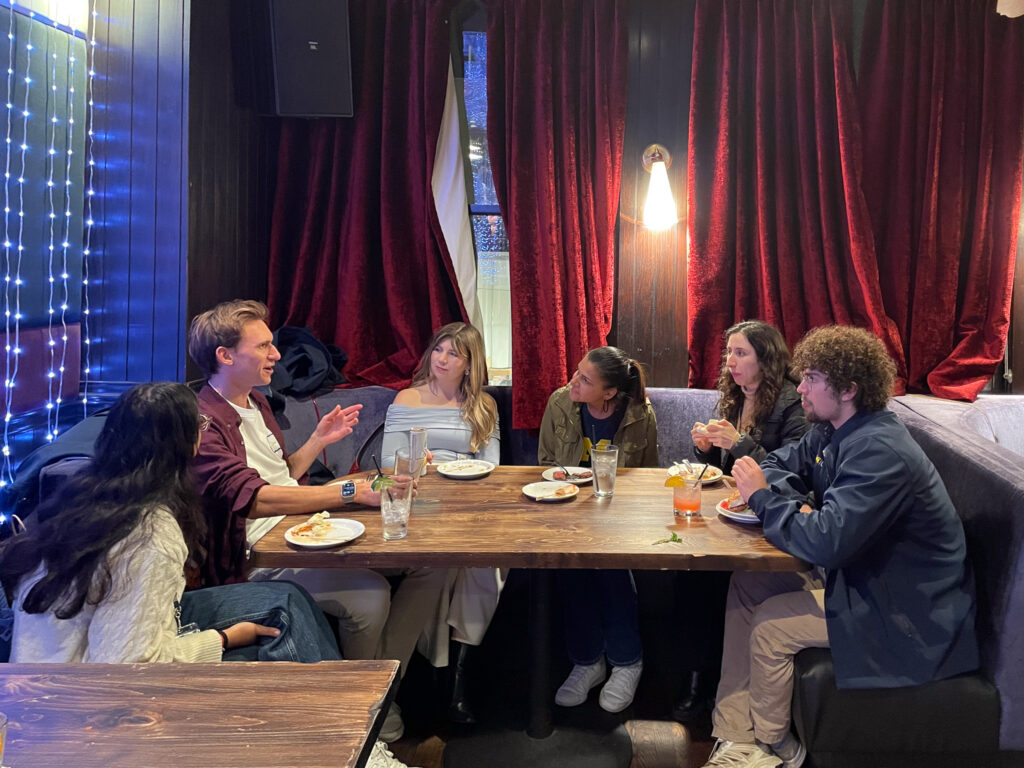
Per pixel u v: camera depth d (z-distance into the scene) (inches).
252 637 64.9
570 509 76.4
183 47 106.7
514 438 131.0
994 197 126.3
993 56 124.5
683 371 134.9
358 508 76.6
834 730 68.7
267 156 134.3
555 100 127.9
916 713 67.7
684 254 133.5
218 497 73.7
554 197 126.5
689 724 87.1
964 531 72.3
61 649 53.6
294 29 121.5
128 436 56.8
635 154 132.3
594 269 128.3
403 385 128.0
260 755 34.9
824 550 63.8
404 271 131.4
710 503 78.7
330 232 131.5
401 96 129.8
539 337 128.3
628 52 128.6
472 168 137.3
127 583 52.5
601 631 90.7
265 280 135.6
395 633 86.0
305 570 81.6
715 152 129.2
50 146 106.1
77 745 35.6
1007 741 67.7
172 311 109.2
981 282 126.1
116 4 108.7
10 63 99.3
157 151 108.3
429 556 64.2
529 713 81.5
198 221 111.5
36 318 105.1
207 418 71.9
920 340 127.0
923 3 124.5
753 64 127.9
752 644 73.5
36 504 80.0
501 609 114.3
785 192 126.3
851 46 124.0
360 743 35.9
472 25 134.1
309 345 125.8
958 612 67.6
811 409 73.6
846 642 67.9
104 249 110.9
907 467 66.3
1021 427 117.3
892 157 127.3
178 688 40.7
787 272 127.0
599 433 103.5
